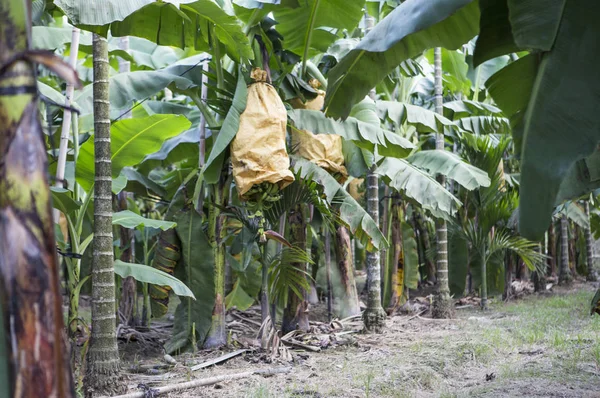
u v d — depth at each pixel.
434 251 12.54
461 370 5.59
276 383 5.19
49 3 6.27
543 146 2.58
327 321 8.91
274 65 7.08
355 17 6.04
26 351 1.48
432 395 4.76
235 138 6.02
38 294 1.49
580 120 2.56
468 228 10.14
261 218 6.08
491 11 3.04
